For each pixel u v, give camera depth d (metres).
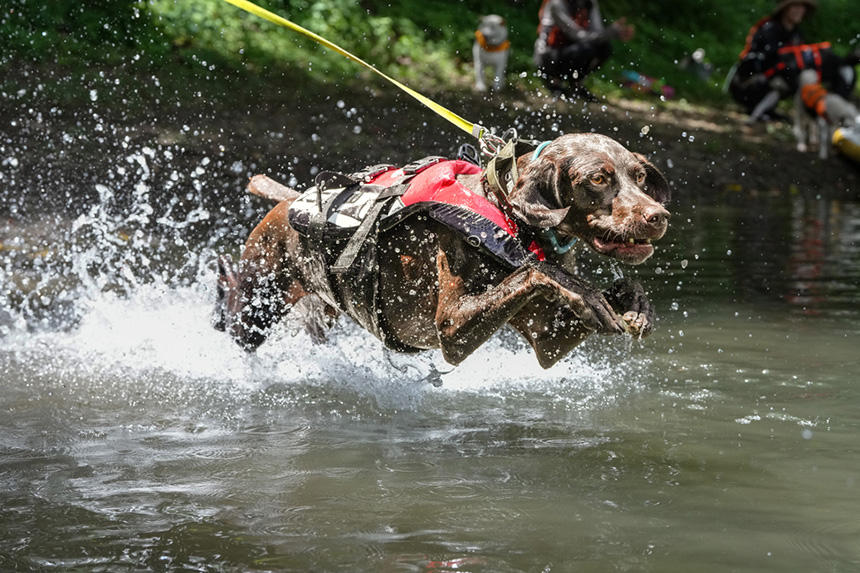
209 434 4.77
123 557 3.36
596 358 6.32
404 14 20.14
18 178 11.45
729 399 5.41
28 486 4.04
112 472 4.21
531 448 4.57
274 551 3.41
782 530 3.61
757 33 19.31
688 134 18.55
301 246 5.16
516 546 3.46
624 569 3.28
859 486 4.08
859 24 29.72
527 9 22.06
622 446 4.61
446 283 4.33
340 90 16.48
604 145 4.09
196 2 17.03
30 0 15.36
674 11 25.81
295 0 18.50
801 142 18.52
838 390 5.57
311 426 4.91
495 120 16.78
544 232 4.29
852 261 9.98
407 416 5.11
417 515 3.74
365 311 4.81
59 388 5.52
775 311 7.67
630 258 4.05
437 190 4.41
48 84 14.07
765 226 12.61
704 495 3.97
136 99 14.30
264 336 5.69
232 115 14.58
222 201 11.71
